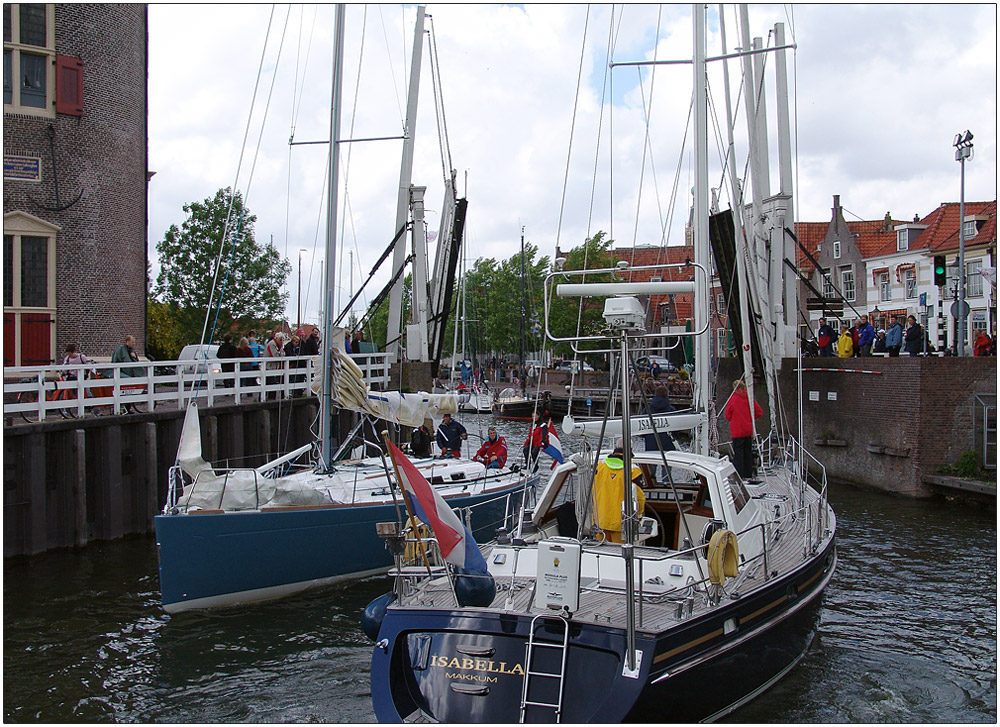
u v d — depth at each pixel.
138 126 21.14
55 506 12.88
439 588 6.20
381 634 5.60
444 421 14.23
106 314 19.78
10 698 7.35
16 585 10.84
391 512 10.85
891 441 17.31
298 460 15.24
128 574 11.39
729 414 10.96
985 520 14.62
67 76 18.95
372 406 10.87
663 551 6.48
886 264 35.41
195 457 10.03
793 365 19.84
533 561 6.59
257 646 8.63
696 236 9.38
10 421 12.97
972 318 29.12
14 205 18.28
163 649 8.54
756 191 15.23
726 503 6.92
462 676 5.32
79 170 19.22
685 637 5.41
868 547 12.77
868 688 7.50
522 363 52.31
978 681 7.76
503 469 13.77
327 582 10.55
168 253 36.47
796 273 19.84
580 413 35.44
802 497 9.90
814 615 7.95
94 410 14.91
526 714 5.08
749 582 6.62
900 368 17.06
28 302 18.47
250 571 9.89
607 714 4.94
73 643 8.70
